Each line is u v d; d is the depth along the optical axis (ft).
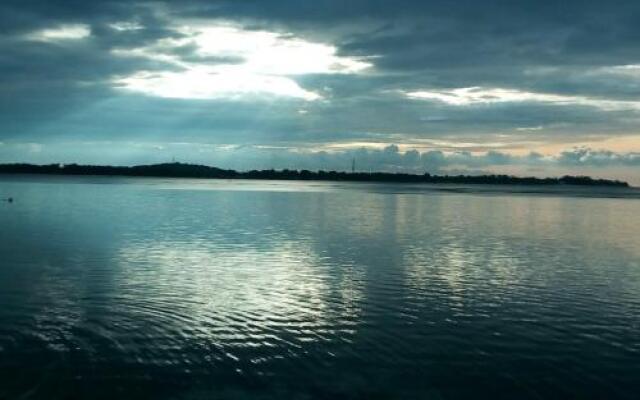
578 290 104.83
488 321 83.41
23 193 422.82
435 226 224.33
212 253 141.28
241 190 617.62
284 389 58.65
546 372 64.39
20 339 70.08
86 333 73.10
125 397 56.03
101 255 134.51
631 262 138.00
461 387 60.34
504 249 158.92
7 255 132.36
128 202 341.62
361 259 135.95
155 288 99.76
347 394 57.98
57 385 57.98
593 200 524.11
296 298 95.04
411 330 78.38
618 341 75.15
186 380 60.03
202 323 79.15
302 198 453.99
